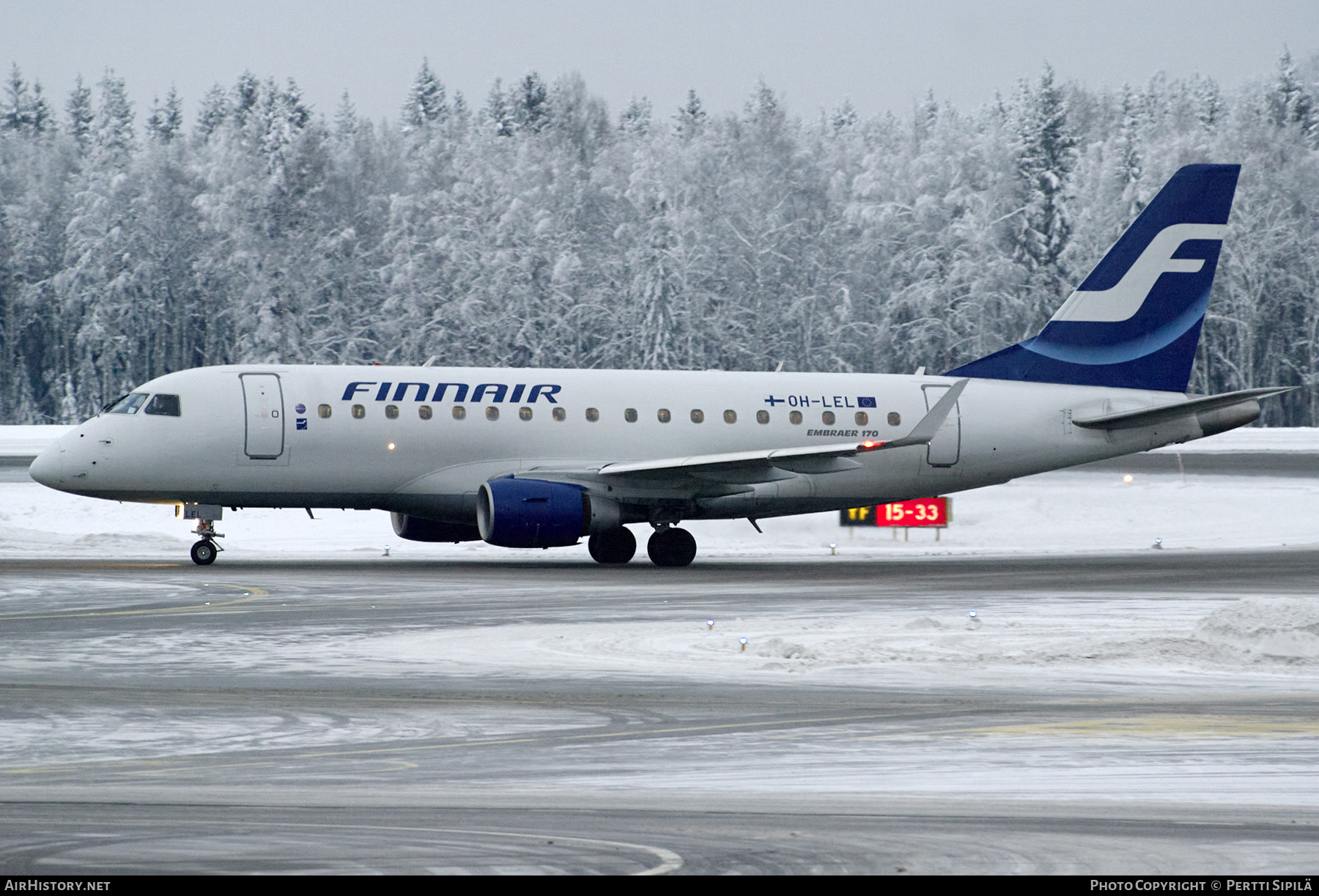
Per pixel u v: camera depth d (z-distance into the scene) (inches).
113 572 5017.2
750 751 2096.5
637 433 5851.4
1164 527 7554.1
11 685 2657.5
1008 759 2043.6
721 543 6978.4
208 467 5447.8
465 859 1451.8
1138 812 1712.6
